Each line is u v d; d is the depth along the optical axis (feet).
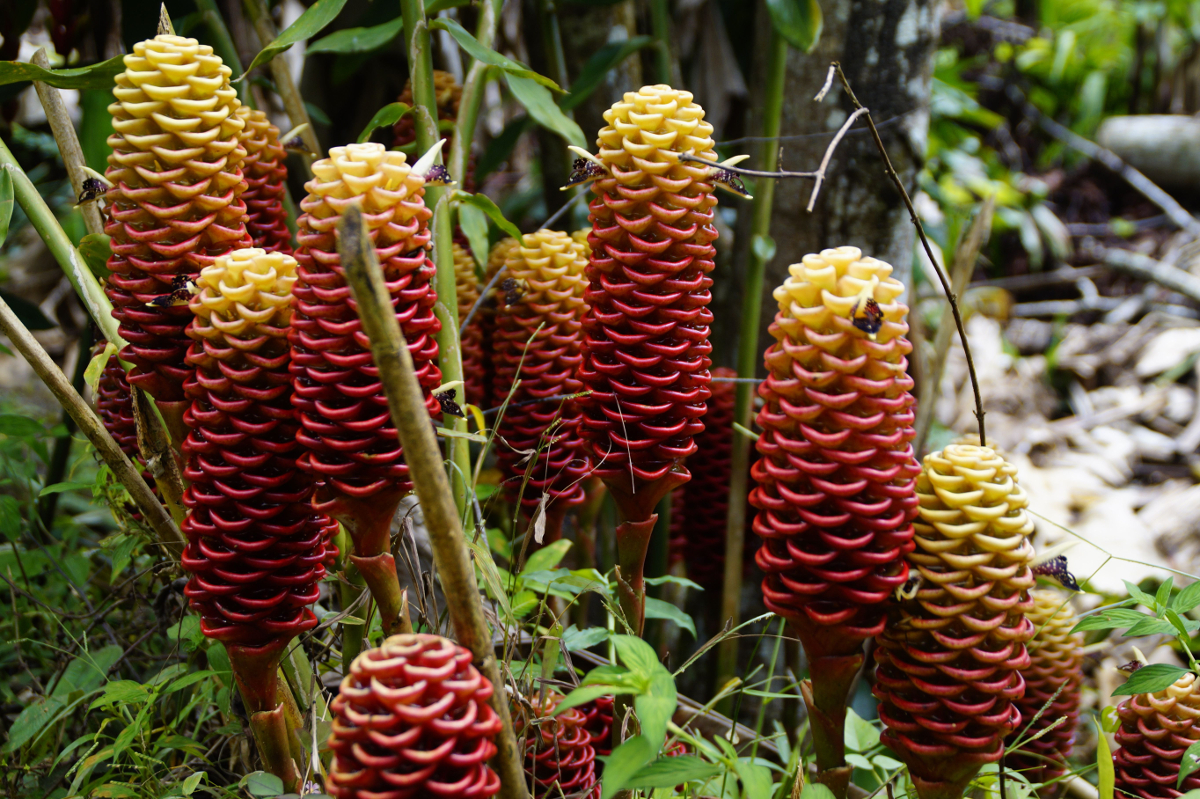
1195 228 15.83
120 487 4.83
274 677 4.18
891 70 5.82
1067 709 4.91
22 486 6.60
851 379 3.80
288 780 4.27
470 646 3.71
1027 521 3.85
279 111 8.29
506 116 13.91
